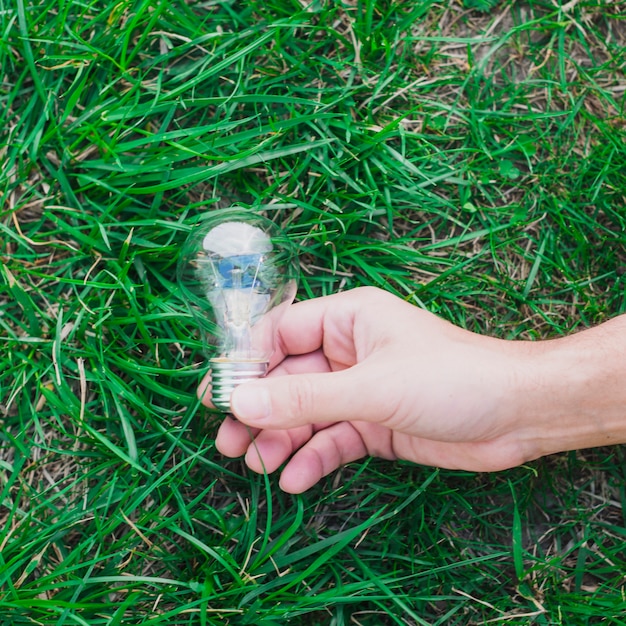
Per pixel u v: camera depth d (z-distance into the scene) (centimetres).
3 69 64
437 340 59
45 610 60
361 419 57
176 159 63
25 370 63
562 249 67
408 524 64
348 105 65
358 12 66
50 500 62
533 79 68
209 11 66
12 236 63
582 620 63
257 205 64
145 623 59
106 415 63
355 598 60
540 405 59
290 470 62
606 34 69
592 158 67
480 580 64
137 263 64
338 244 65
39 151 64
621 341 60
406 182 65
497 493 65
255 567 60
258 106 66
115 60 65
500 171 67
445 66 68
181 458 64
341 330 62
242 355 58
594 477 66
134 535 63
